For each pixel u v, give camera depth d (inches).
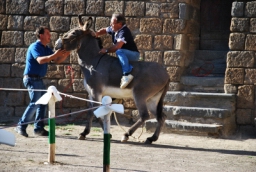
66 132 433.7
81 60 398.6
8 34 512.4
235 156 350.9
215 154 356.5
